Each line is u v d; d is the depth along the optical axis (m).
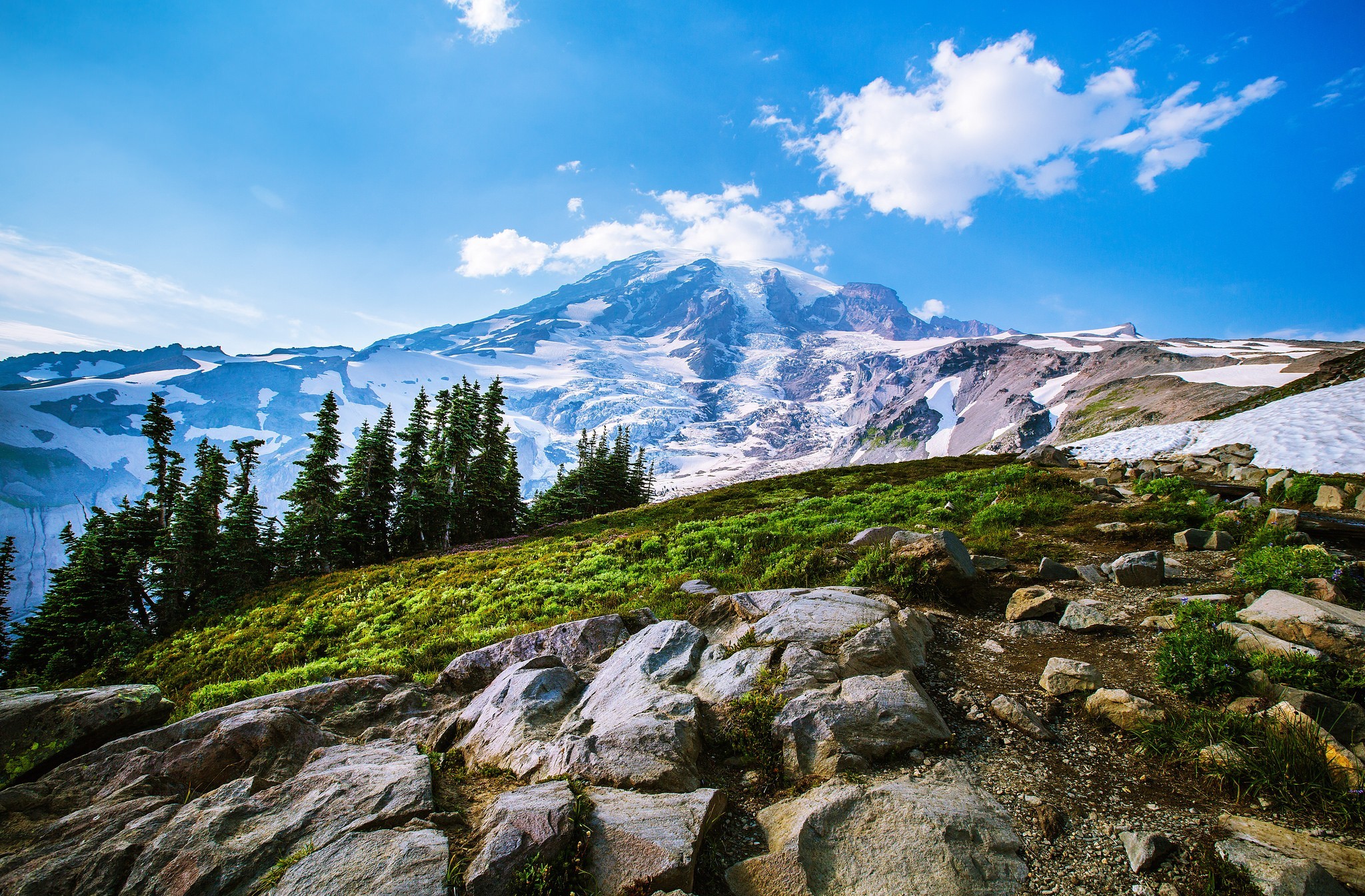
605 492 69.94
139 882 3.91
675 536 23.88
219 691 14.02
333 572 38.94
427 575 27.61
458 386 59.00
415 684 8.84
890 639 6.89
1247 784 4.60
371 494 47.91
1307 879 3.54
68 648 31.11
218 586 38.56
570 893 3.71
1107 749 5.37
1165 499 16.23
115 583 36.72
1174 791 4.73
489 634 14.24
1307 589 7.44
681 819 4.29
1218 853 3.94
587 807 4.39
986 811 4.53
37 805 5.07
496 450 58.84
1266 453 27.75
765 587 12.19
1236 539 11.66
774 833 4.46
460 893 3.66
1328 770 4.39
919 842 4.16
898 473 39.09
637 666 7.19
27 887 3.92
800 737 5.40
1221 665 5.81
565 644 9.05
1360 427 26.84
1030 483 21.00
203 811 4.52
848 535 17.31
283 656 17.91
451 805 4.91
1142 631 7.83
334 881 3.72
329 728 7.39
